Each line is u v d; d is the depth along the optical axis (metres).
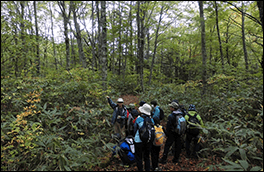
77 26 11.87
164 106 6.81
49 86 5.98
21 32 7.24
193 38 12.93
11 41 6.53
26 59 7.13
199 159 4.18
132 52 13.77
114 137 4.19
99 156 4.08
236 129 4.73
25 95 5.04
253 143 4.03
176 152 4.04
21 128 4.05
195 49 17.62
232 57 18.19
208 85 8.30
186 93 8.46
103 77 8.15
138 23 10.70
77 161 3.48
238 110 5.75
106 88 7.83
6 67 6.58
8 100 4.86
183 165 4.01
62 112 4.83
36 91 5.14
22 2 8.65
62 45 13.22
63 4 10.52
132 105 4.78
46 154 3.44
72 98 5.93
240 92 7.05
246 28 13.95
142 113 3.68
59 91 5.80
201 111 6.24
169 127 3.96
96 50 15.79
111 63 17.38
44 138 3.67
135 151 3.51
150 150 3.67
